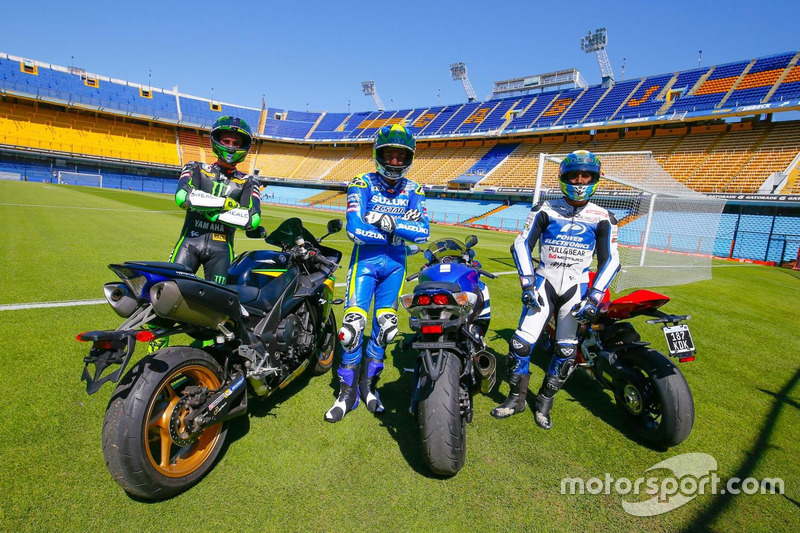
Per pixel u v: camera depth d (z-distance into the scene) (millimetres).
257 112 66812
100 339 1876
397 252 3156
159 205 22828
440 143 49625
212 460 2418
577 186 3098
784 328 6535
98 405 2928
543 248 3295
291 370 3182
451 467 2377
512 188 36250
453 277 2881
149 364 2117
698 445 3004
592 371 3482
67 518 2004
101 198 25281
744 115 27875
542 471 2619
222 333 2432
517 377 3182
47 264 6988
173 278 2062
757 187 25016
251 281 3174
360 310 3035
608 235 3131
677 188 11664
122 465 1976
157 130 56000
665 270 9000
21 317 4445
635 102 35594
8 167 46250
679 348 2920
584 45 43750
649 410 3008
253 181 3590
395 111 59094
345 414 3119
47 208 16375
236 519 2090
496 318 5957
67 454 2428
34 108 49031
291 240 3502
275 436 2807
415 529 2096
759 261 21234
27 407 2828
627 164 11477
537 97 45062
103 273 6625
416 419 3121
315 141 60062
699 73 34438
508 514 2236
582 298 3176
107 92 55281
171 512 2105
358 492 2326
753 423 3359
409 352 4492
